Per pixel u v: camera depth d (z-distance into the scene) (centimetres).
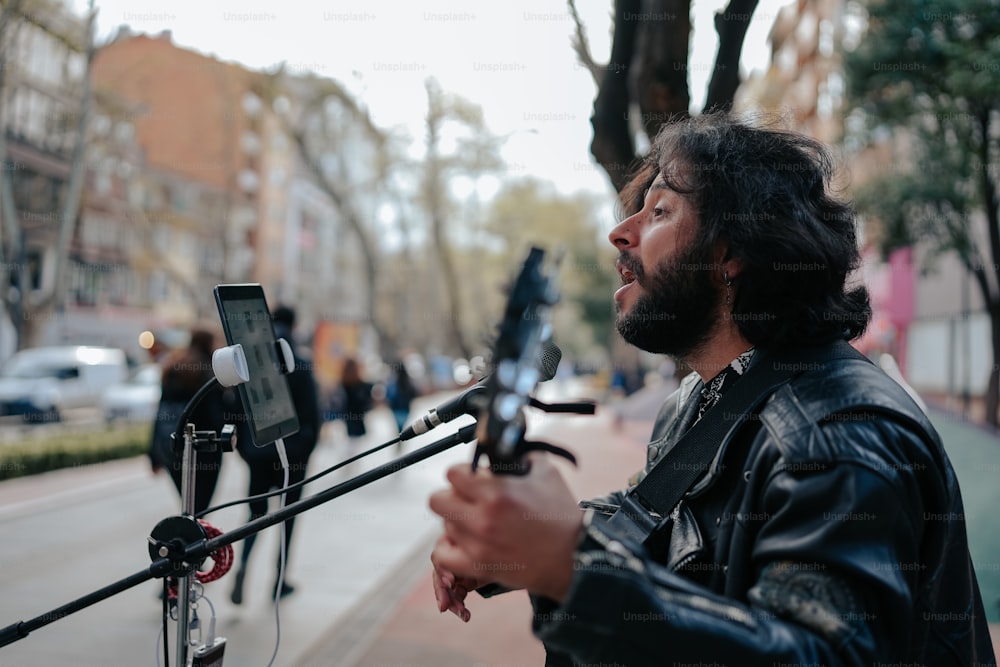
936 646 107
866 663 85
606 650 83
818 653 84
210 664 171
